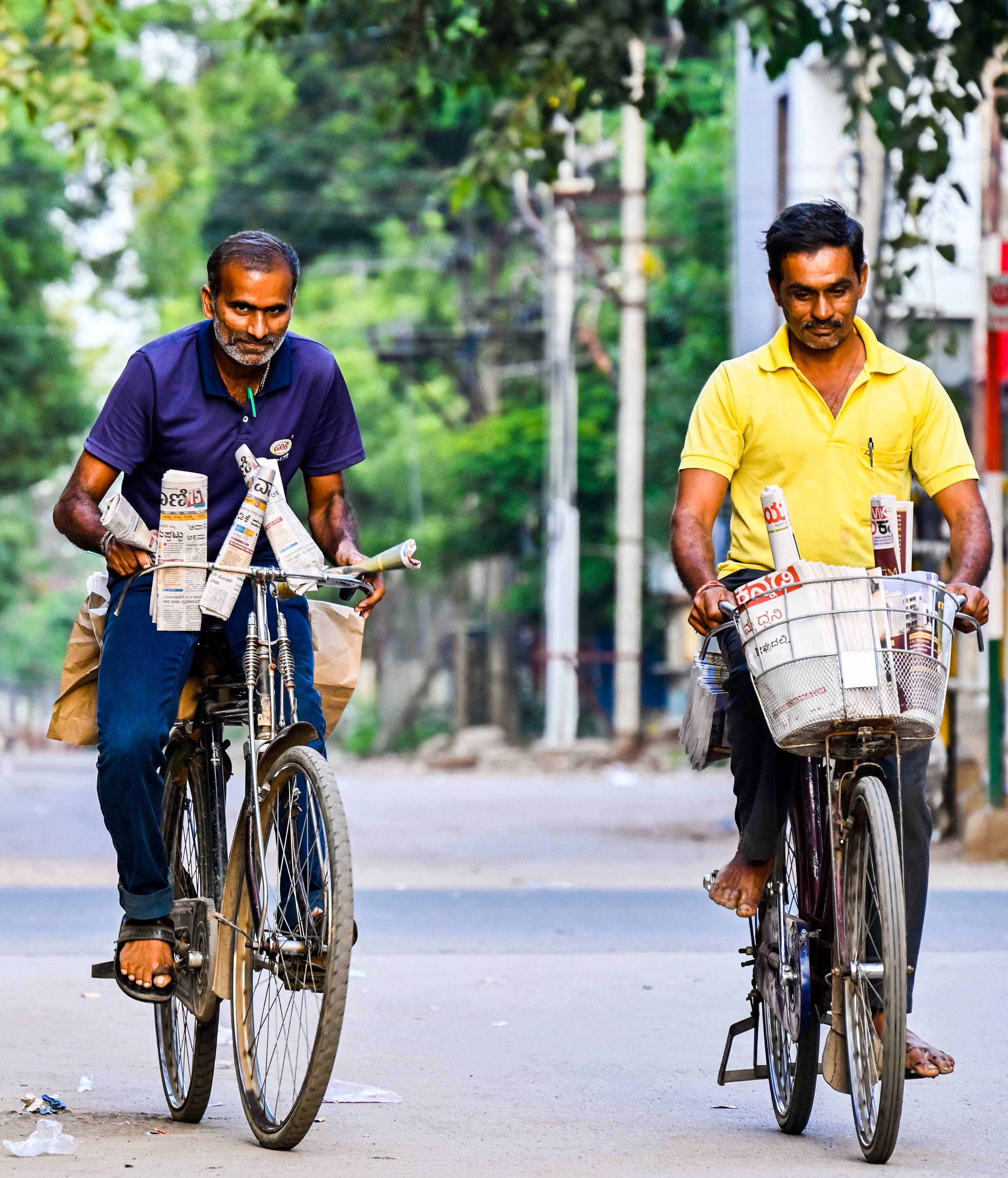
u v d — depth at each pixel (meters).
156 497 16.02
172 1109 16.23
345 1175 13.83
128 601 15.61
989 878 36.47
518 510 110.25
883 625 13.89
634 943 28.12
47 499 184.62
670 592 123.81
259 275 15.22
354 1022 20.98
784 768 15.31
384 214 124.69
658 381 105.88
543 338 111.88
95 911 31.48
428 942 28.23
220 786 16.23
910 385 15.84
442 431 125.62
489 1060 18.80
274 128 125.75
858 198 53.00
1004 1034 20.02
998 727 40.12
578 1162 14.45
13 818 55.88
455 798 67.88
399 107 42.03
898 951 13.94
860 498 15.79
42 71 45.19
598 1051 19.31
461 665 124.12
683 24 38.19
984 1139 15.39
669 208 104.00
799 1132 15.66
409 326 121.81
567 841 48.16
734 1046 19.64
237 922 15.46
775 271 15.46
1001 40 37.09
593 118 97.06
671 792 72.38
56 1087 17.33
